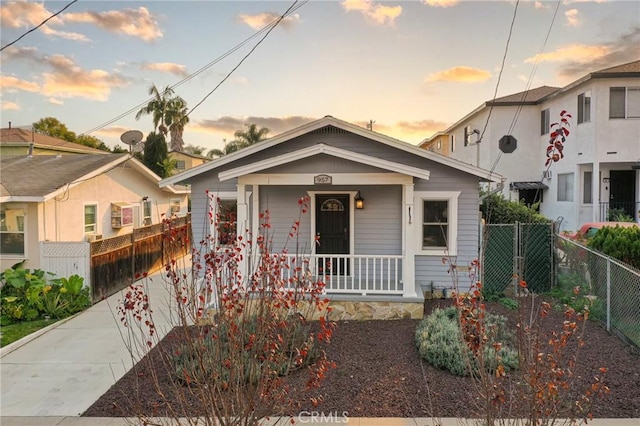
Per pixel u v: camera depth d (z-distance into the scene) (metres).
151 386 5.82
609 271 7.60
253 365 3.84
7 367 6.75
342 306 8.95
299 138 10.71
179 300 4.26
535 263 10.44
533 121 21.08
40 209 11.48
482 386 4.05
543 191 21.02
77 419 5.08
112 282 11.63
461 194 10.38
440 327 7.03
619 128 16.61
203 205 10.99
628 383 5.53
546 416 3.43
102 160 14.99
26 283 9.66
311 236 10.74
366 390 5.55
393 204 10.65
